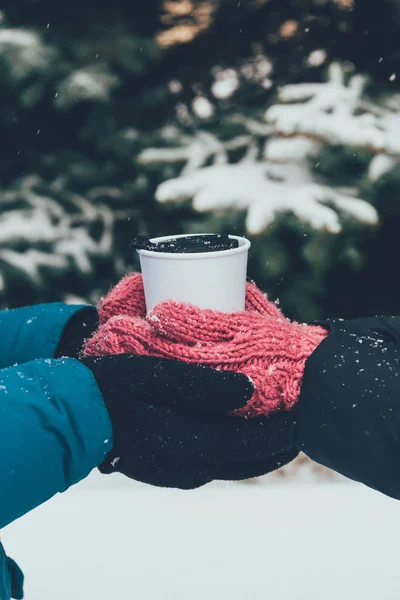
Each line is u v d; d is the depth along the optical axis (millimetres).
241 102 3830
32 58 3232
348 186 3049
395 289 4023
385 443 800
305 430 869
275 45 3883
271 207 2887
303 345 931
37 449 795
